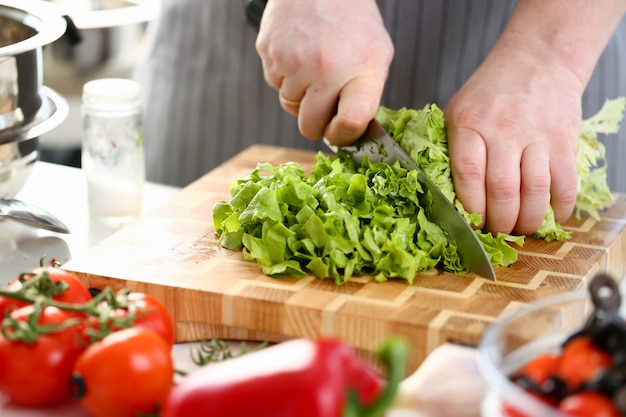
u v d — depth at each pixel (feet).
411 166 4.74
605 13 5.12
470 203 4.68
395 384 2.70
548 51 5.05
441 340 3.88
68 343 3.44
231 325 4.20
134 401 3.25
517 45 5.09
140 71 7.60
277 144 7.04
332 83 5.00
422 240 4.57
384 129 4.89
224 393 2.73
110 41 7.03
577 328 3.18
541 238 4.99
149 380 3.26
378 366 3.96
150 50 7.32
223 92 7.02
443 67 6.56
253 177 4.84
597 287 2.98
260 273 4.41
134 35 7.19
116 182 5.39
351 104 4.86
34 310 3.40
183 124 7.22
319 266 4.33
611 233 5.09
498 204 4.66
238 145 7.13
